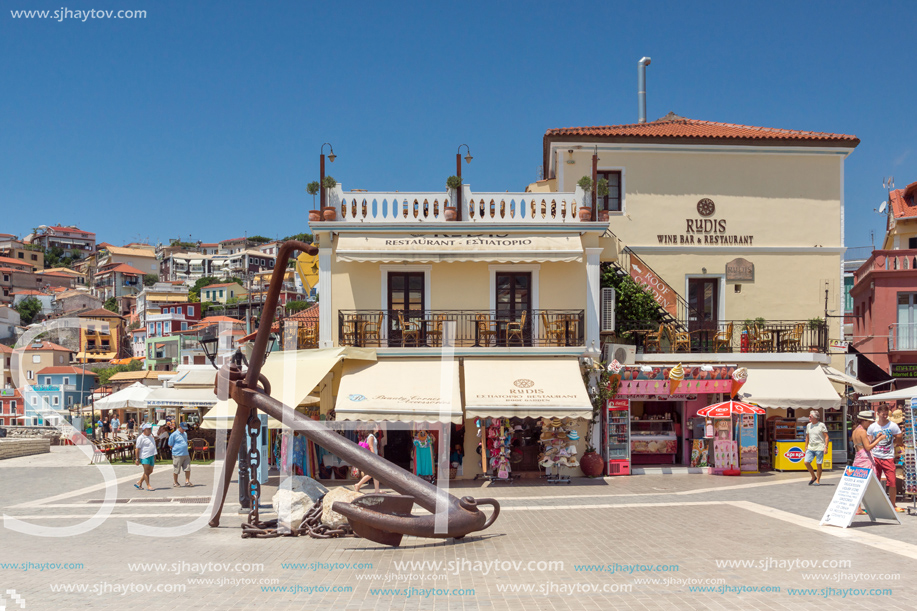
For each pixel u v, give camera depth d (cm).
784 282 2233
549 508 1342
